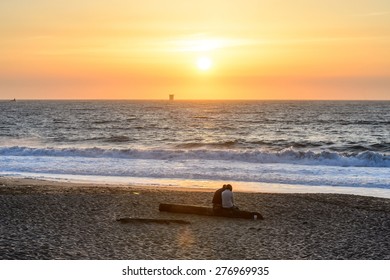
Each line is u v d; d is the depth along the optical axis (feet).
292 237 61.31
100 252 53.01
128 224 66.64
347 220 71.87
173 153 161.38
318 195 93.20
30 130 351.87
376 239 61.00
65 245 55.31
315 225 68.33
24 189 97.81
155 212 75.20
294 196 91.56
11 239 57.11
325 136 302.04
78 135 307.58
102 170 132.26
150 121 453.17
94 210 75.61
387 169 136.67
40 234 60.08
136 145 239.30
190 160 155.33
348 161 148.25
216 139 277.03
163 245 56.44
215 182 115.44
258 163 149.79
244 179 119.96
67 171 131.44
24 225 64.95
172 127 377.30
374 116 528.63
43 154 170.50
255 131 340.18
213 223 68.59
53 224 65.87
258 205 81.61
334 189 107.34
